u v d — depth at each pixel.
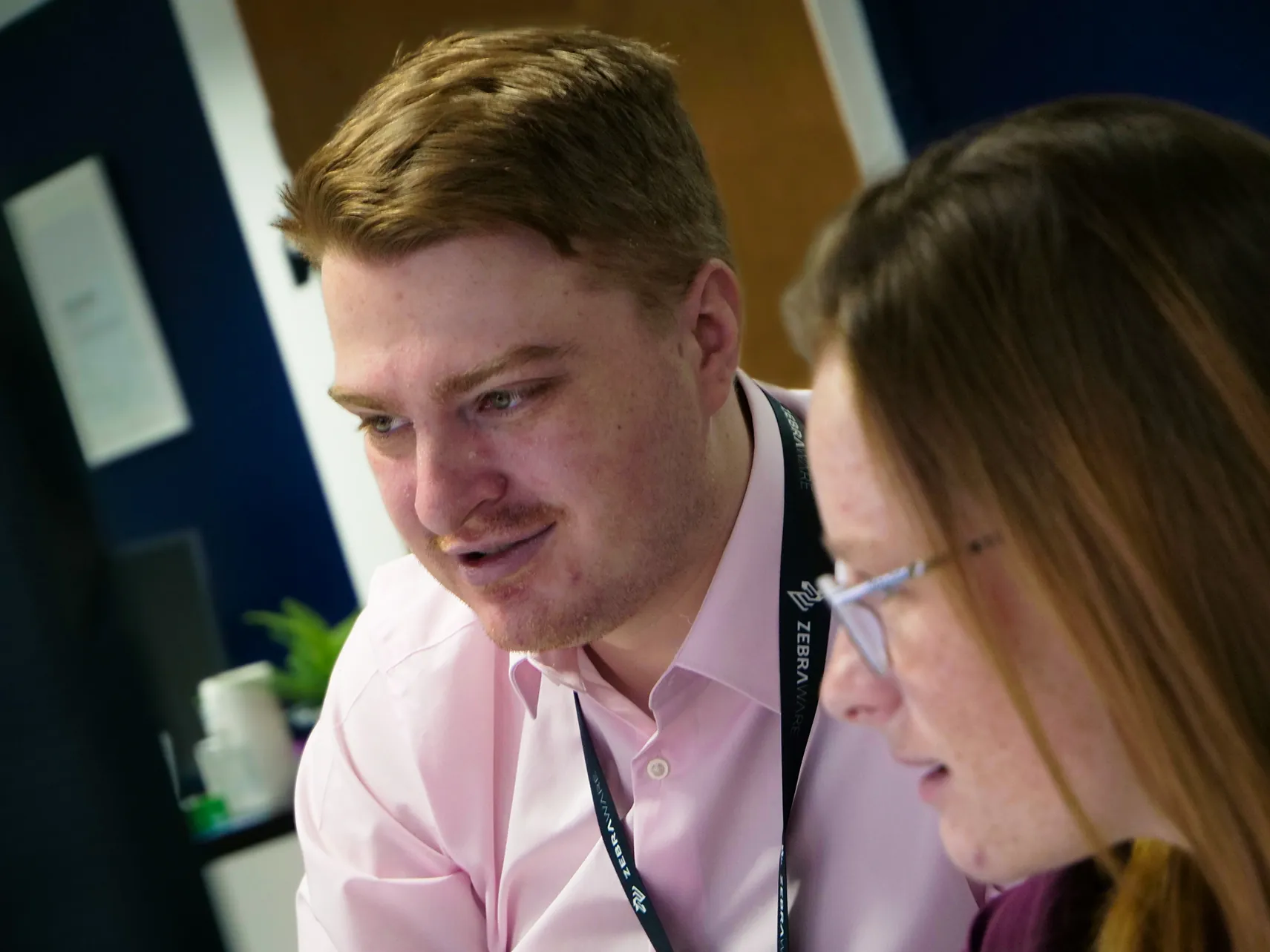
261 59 3.03
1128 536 0.56
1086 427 0.56
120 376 3.67
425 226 0.87
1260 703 0.56
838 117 3.45
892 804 1.04
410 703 1.24
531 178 0.90
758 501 1.09
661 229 0.98
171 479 3.70
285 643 3.59
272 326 3.52
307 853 1.29
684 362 1.00
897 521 0.61
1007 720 0.60
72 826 0.29
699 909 1.09
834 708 0.68
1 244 0.32
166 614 2.60
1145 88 3.34
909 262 0.60
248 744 2.42
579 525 0.95
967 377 0.58
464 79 0.96
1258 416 0.55
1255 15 3.16
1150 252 0.56
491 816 1.21
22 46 3.65
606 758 1.16
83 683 0.30
